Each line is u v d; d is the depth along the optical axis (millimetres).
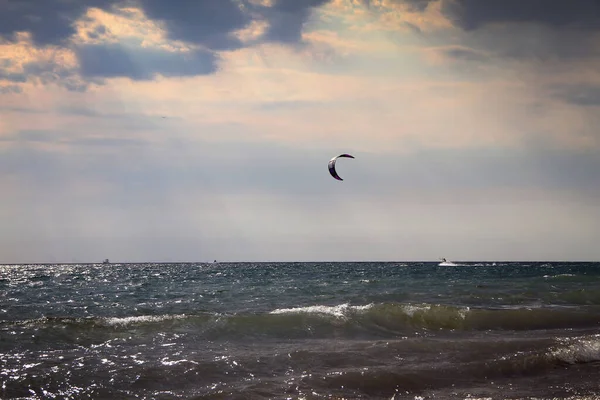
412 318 21562
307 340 18250
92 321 19859
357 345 17312
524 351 16188
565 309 25141
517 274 71938
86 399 12102
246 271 95188
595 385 13102
